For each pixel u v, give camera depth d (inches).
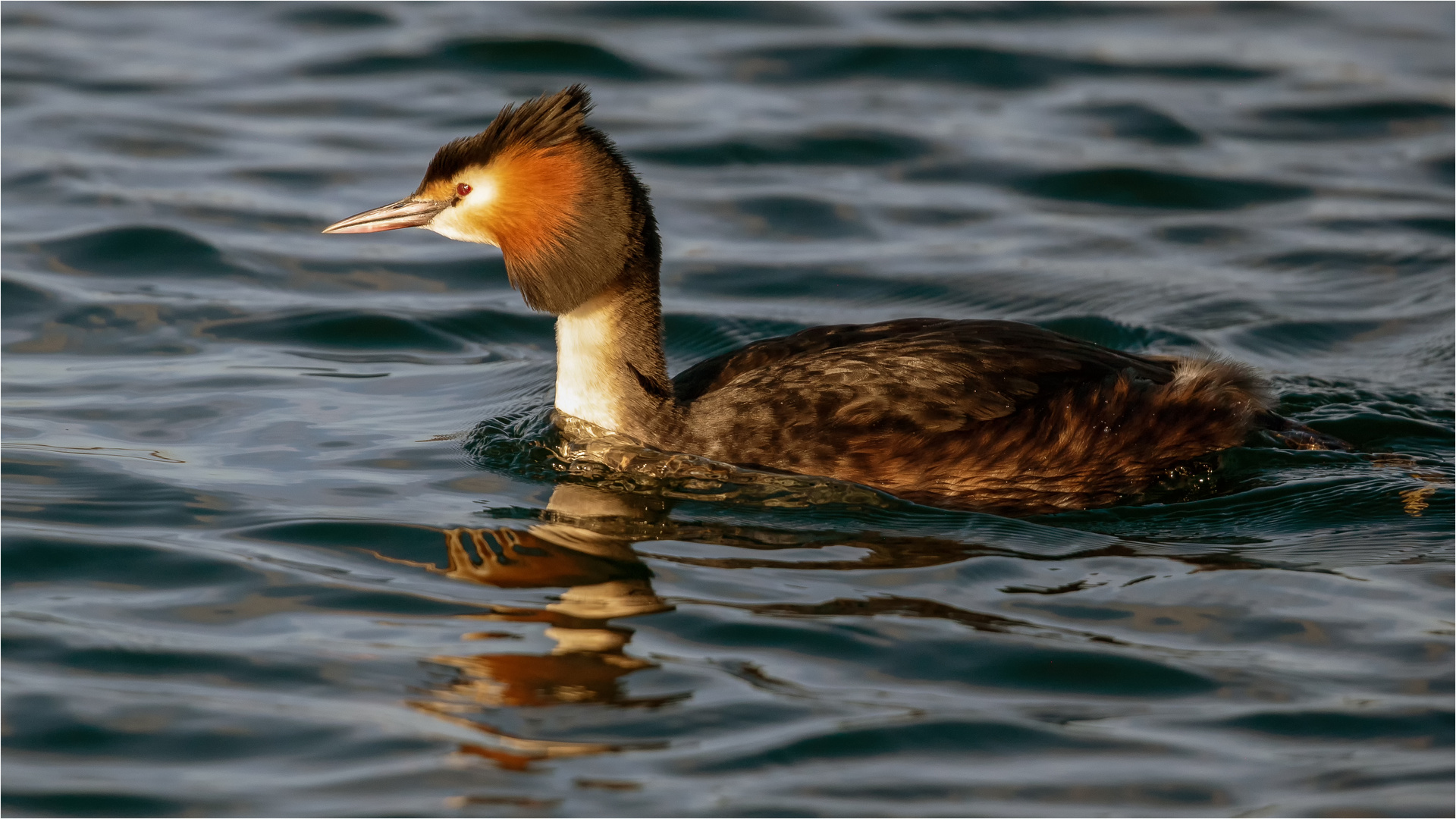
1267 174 824.3
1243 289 706.8
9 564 438.3
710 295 705.0
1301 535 466.3
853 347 517.7
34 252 709.3
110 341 633.6
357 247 746.2
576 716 368.8
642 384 520.4
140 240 725.3
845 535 464.8
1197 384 508.1
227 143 840.9
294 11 1026.7
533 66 937.5
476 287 714.2
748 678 385.1
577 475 508.7
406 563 446.3
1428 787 342.3
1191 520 476.4
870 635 405.1
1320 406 573.9
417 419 566.9
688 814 331.3
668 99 899.4
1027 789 343.9
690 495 492.1
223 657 393.1
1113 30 1009.5
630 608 418.6
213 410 566.9
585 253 510.6
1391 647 399.5
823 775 346.6
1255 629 410.0
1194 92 919.0
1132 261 740.0
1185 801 339.6
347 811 332.5
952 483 489.4
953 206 796.6
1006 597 426.0
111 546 450.6
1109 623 412.2
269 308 674.2
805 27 995.3
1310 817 333.7
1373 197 800.3
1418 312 677.9
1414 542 459.5
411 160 822.5
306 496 490.6
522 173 507.2
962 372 499.2
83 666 388.2
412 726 364.5
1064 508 486.0
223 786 340.8
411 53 948.0
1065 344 520.4
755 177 820.6
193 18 1017.5
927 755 354.9
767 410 504.4
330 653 395.2
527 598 425.4
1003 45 971.3
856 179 820.6
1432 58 963.3
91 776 345.1
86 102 885.2
